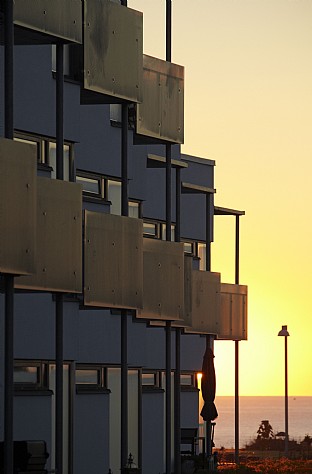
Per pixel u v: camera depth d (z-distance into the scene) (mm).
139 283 62719
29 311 60125
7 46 49656
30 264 50406
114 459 68250
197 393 87562
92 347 66875
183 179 88062
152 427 75688
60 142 55156
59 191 55031
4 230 49281
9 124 49781
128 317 70188
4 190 49344
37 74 60719
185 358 86750
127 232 61969
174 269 68312
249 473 86000
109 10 61000
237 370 101125
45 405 60312
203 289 83250
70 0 55031
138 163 72625
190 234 88625
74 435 63469
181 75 69438
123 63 61781
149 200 80000
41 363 60875
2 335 57156
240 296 97062
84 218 59406
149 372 79750
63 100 57031
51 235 54594
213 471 81062
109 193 67938
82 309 63125
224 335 95250
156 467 75812
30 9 53125
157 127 67812
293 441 182750
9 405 49156
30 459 50625
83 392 64312
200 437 88188
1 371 56969
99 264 60125
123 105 62750
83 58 60000
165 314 67562
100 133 67250
